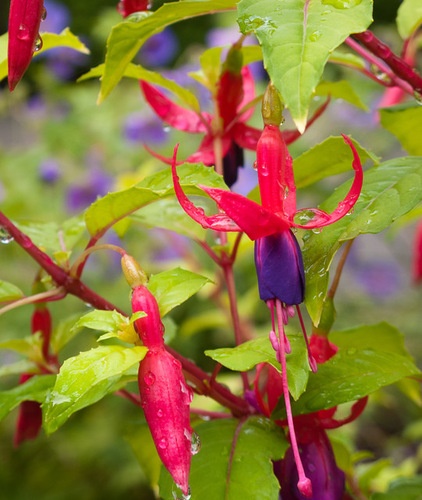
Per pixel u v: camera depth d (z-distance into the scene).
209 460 0.37
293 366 0.35
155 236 0.95
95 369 0.33
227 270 0.42
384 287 1.10
